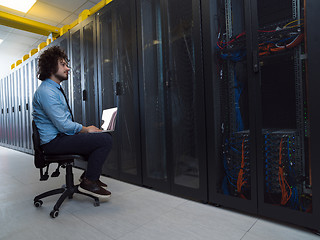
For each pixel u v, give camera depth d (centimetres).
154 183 238
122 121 289
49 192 200
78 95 380
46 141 184
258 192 163
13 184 277
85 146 185
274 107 192
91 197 202
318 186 136
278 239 135
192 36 219
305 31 141
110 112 208
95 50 320
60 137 185
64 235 147
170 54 223
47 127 184
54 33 561
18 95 641
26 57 605
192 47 219
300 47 150
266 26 176
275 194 169
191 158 225
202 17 192
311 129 138
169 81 221
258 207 163
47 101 176
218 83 192
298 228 149
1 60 789
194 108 219
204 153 193
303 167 152
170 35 225
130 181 268
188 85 221
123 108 290
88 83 350
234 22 188
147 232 148
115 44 293
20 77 626
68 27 429
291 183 158
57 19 504
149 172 250
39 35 588
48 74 190
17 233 150
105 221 167
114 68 296
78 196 228
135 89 257
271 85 193
